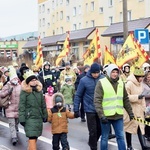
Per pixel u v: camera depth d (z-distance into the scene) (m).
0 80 12.96
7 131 11.46
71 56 38.31
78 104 8.38
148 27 34.94
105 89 7.54
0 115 14.76
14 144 9.68
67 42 19.19
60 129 8.36
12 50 76.50
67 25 60.66
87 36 44.34
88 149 9.00
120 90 7.62
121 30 37.91
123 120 8.27
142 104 8.65
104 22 50.47
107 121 7.46
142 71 8.55
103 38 43.69
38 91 7.90
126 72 11.95
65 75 15.30
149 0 41.50
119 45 40.25
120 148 7.62
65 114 8.45
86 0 54.78
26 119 7.79
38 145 9.56
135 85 8.59
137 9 43.56
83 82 8.33
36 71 15.18
